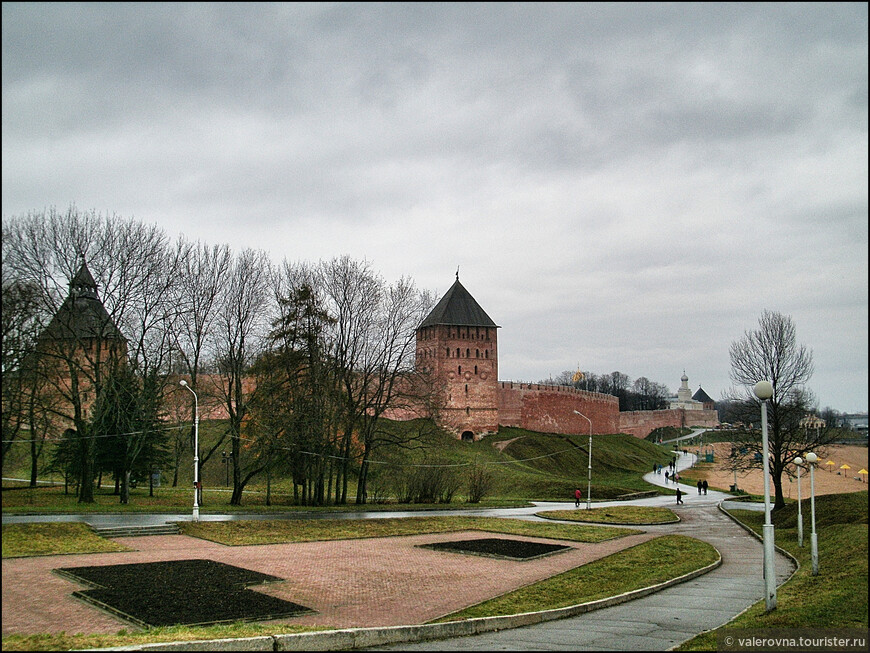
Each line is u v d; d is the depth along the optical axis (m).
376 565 30.16
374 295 62.25
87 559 28.89
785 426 57.84
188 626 17.75
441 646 16.33
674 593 24.56
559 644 16.39
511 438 115.56
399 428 76.94
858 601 18.47
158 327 53.09
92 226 48.91
